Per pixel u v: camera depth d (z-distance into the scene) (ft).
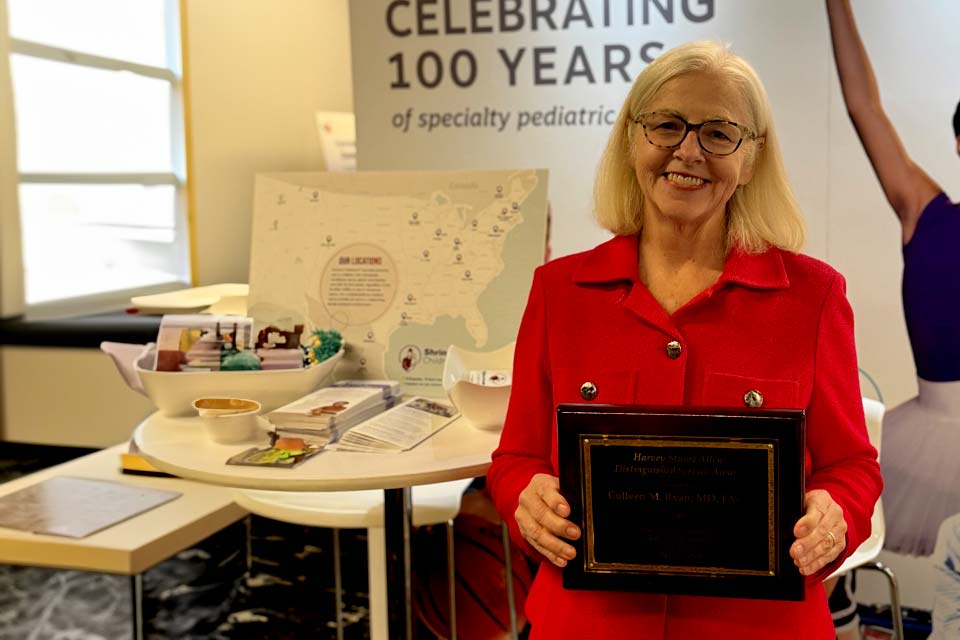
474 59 9.71
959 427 9.04
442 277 7.14
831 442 4.83
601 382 4.94
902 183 8.93
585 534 4.61
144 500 8.45
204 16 18.45
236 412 6.20
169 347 6.95
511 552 9.64
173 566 12.37
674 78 4.72
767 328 4.83
